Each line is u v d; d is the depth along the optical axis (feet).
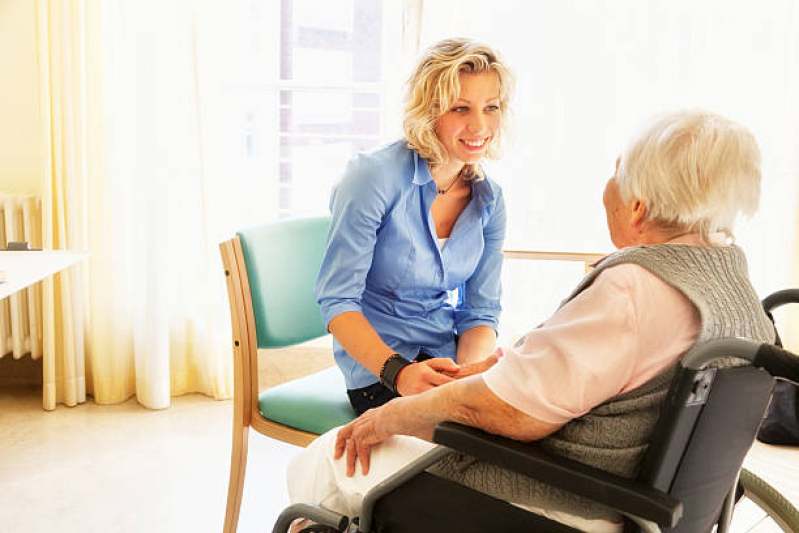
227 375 10.35
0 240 9.69
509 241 10.16
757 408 3.67
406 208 5.72
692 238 3.62
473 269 6.25
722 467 3.74
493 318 6.39
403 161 5.67
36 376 10.65
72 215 9.53
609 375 3.42
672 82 9.75
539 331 3.61
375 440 4.43
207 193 9.78
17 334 9.78
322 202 11.06
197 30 9.43
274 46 10.43
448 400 3.87
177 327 10.29
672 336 3.40
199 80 9.53
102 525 7.30
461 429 3.71
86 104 9.47
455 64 5.36
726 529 4.40
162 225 9.66
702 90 9.75
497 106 5.63
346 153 11.02
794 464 8.71
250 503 7.86
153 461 8.65
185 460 8.71
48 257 7.38
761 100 9.73
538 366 3.55
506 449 3.55
